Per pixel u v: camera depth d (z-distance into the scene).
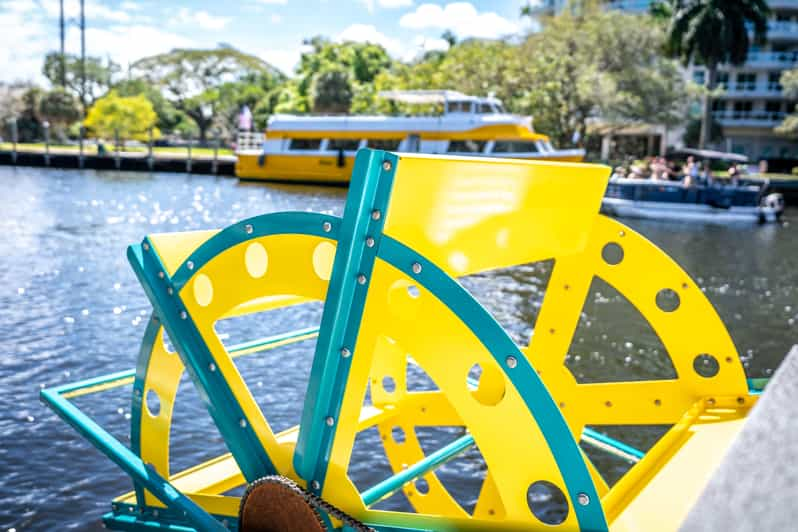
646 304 3.29
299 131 35.03
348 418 2.33
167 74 98.50
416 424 3.98
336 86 68.06
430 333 2.16
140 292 12.14
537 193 2.79
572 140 40.31
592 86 38.09
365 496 2.89
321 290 2.41
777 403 1.32
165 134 96.12
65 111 74.88
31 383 7.79
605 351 9.59
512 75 41.25
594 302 12.39
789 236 22.39
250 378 8.08
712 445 2.84
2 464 5.89
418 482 5.80
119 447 2.99
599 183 3.18
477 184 2.45
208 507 2.85
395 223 2.24
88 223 20.78
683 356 3.27
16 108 75.31
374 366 3.96
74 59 89.19
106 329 9.91
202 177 42.56
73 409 3.11
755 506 0.97
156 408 7.14
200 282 2.72
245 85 96.69
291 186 35.03
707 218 26.08
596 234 3.32
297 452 2.40
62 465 5.92
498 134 31.16
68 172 44.66
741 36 43.75
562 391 3.43
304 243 2.41
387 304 2.21
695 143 52.75
